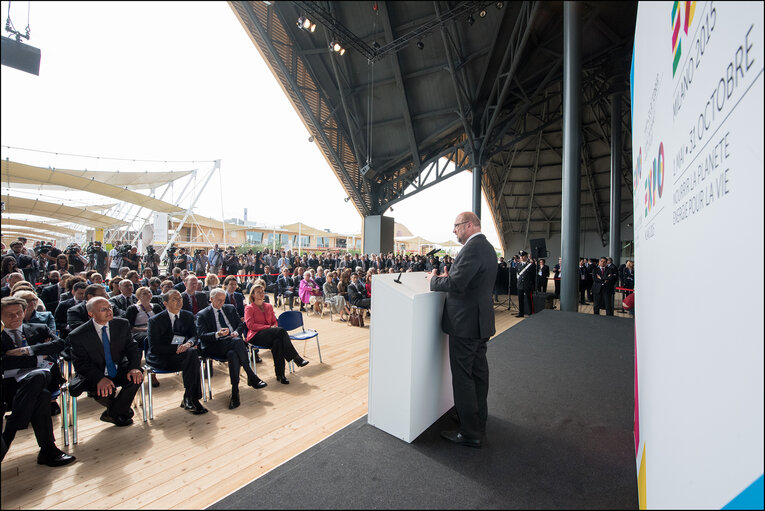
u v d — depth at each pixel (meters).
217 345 2.93
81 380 2.25
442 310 2.06
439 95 9.23
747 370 0.48
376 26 7.45
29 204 11.97
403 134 10.49
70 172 8.59
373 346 1.97
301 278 7.46
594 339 3.94
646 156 1.65
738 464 0.49
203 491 1.67
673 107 1.07
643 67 1.77
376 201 12.56
